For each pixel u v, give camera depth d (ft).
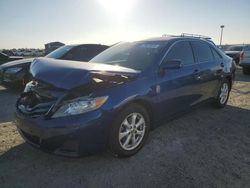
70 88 8.51
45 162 9.60
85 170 9.09
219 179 8.61
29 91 9.95
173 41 12.76
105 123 8.80
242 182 8.46
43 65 10.26
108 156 10.07
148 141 11.59
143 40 13.61
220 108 17.25
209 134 12.61
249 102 19.53
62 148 8.57
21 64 22.04
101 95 8.76
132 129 9.91
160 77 10.97
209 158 10.09
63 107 8.48
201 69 13.97
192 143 11.48
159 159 9.94
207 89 14.98
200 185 8.25
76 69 9.15
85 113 8.44
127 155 9.88
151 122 11.12
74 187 8.11
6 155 10.07
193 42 14.23
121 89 9.30
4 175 8.70
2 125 13.48
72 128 8.27
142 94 9.90
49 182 8.36
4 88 24.50
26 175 8.73
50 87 9.05
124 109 9.43
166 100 11.35
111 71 9.05
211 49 15.93
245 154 10.50
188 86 12.81
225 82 17.25
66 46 25.38
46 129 8.43
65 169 9.14
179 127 13.51
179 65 10.81
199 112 16.44
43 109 8.92
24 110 9.50
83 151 8.61
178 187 8.14
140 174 8.85
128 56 12.27
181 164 9.57
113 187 8.13
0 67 22.94
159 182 8.40
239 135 12.55
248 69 39.29
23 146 10.88
